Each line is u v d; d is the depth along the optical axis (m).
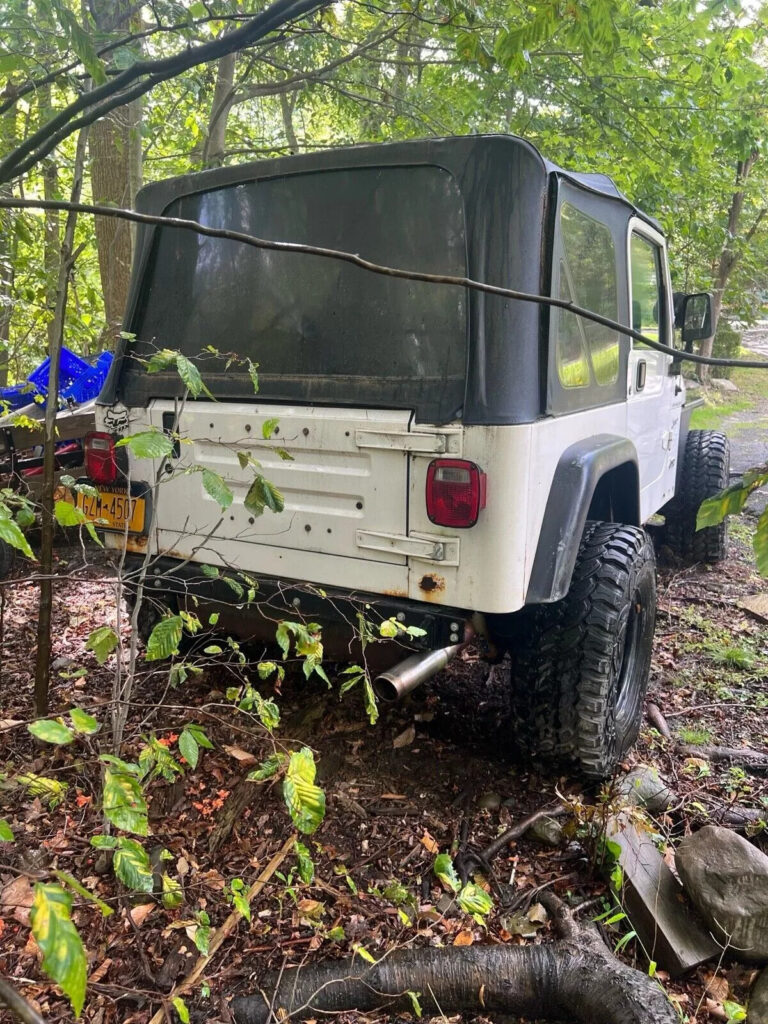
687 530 5.62
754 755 3.14
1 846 2.51
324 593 2.55
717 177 8.95
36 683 2.93
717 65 6.54
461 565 2.42
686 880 2.25
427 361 2.50
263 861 2.46
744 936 2.10
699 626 4.53
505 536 2.37
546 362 2.54
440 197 2.50
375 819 2.66
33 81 2.05
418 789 2.82
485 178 2.41
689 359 1.35
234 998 1.96
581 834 2.43
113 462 2.83
